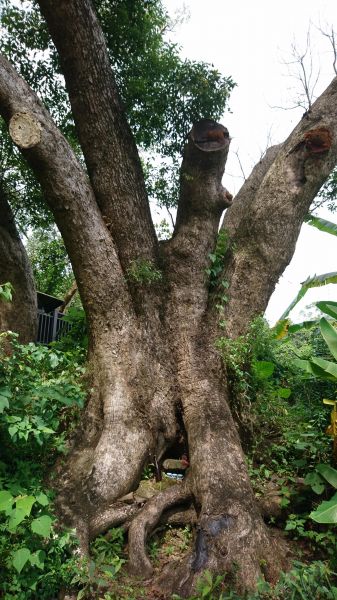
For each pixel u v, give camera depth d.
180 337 6.09
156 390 5.70
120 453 5.03
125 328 5.81
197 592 3.68
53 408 4.36
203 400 5.58
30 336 7.20
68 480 4.65
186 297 6.32
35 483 4.27
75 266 5.91
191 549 4.21
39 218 10.23
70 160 5.70
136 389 5.57
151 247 6.38
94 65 5.98
